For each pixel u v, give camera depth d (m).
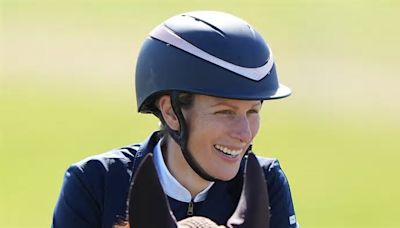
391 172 31.14
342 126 36.34
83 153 32.53
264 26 52.19
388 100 40.16
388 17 53.69
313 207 27.27
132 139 34.00
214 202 9.02
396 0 56.22
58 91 40.19
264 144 33.56
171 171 8.98
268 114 37.16
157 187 6.21
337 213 26.81
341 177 30.41
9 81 41.53
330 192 28.75
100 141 33.81
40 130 34.94
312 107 38.66
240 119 8.25
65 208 9.22
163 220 6.19
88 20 52.66
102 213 9.12
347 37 50.25
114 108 37.78
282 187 9.53
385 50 48.12
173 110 8.49
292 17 53.41
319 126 36.09
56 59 45.47
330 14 54.03
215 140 8.27
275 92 8.36
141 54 8.96
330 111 38.22
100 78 42.62
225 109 8.25
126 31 51.12
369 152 33.34
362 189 29.27
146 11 54.72
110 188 9.10
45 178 29.69
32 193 28.17
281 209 9.49
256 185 6.66
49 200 27.53
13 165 30.91
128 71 44.06
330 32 51.00
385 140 34.88
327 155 32.66
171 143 8.93
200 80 8.27
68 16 53.03
